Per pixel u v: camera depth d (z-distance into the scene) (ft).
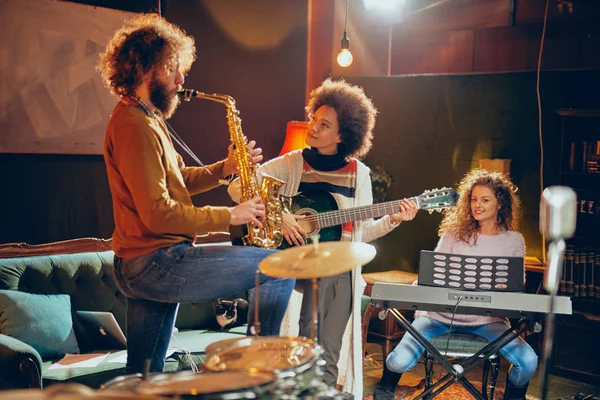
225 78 17.76
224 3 17.54
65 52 14.42
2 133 13.67
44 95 14.19
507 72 18.31
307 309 11.77
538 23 18.79
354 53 20.58
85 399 4.83
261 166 12.13
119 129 8.65
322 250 7.86
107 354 12.28
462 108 18.92
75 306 13.17
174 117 16.70
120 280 9.08
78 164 14.97
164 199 8.49
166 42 9.04
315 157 12.34
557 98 17.67
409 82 19.53
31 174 14.25
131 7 15.53
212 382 6.53
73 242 13.76
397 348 12.90
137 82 8.96
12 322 11.80
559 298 11.12
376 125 20.02
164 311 9.37
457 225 13.65
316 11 19.81
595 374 15.71
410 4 20.62
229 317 14.28
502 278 11.34
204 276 8.99
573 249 16.49
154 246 8.79
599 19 17.89
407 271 19.71
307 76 19.67
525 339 17.54
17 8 13.69
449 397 14.52
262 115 18.69
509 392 12.62
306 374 7.17
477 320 12.96
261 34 18.44
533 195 18.15
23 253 13.07
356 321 12.17
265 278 9.37
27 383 10.37
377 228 12.69
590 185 17.40
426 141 19.42
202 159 17.31
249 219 9.14
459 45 19.95
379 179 19.72
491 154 18.58
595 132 17.16
